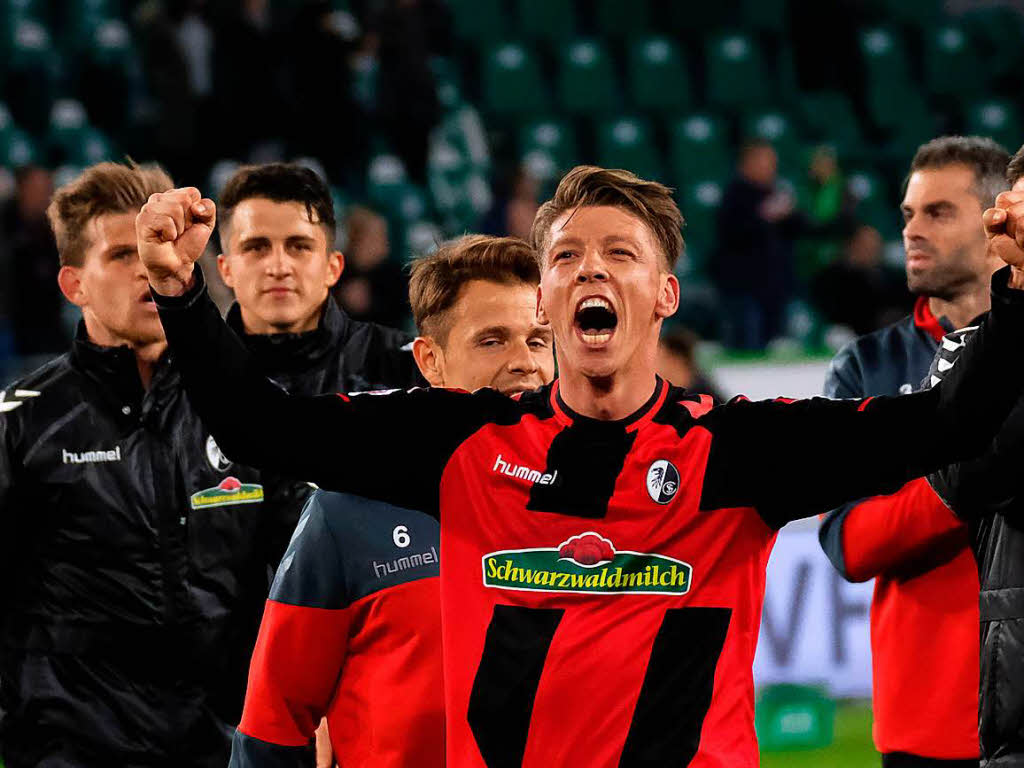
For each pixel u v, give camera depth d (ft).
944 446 15.74
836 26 94.73
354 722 19.70
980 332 15.44
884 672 24.06
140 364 23.79
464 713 16.26
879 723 24.25
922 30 103.50
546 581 16.24
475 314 20.36
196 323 15.69
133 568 23.09
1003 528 19.16
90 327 23.84
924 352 25.46
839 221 69.46
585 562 16.20
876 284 64.59
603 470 16.39
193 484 23.45
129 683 23.04
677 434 16.53
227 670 23.56
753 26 101.40
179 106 63.62
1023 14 108.99
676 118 96.99
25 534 23.38
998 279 15.26
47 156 74.33
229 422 15.92
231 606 23.62
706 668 16.05
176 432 23.53
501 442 16.76
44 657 23.08
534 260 20.72
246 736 19.57
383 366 25.73
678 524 16.24
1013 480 18.19
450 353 20.71
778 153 93.66
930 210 24.86
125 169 23.82
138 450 23.30
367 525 19.44
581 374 16.58
